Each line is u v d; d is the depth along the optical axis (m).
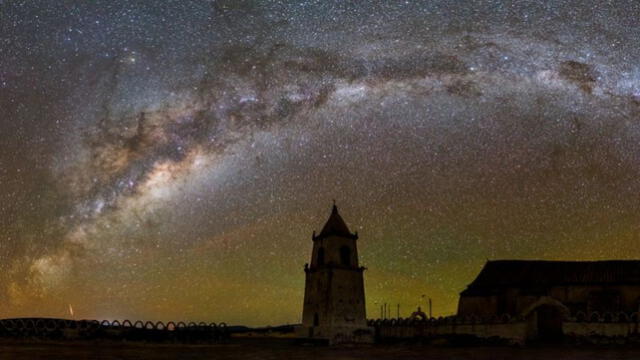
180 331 66.56
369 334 67.31
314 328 66.50
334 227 70.19
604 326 60.44
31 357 37.91
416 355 47.75
